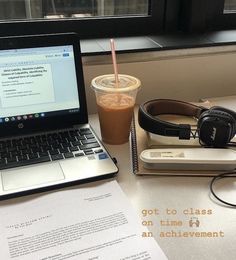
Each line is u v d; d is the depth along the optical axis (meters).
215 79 1.16
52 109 0.79
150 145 0.77
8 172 0.67
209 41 1.11
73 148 0.74
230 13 1.26
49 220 0.58
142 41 1.11
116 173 0.69
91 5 1.14
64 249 0.52
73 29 1.13
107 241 0.54
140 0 1.18
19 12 1.08
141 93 1.09
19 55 0.74
